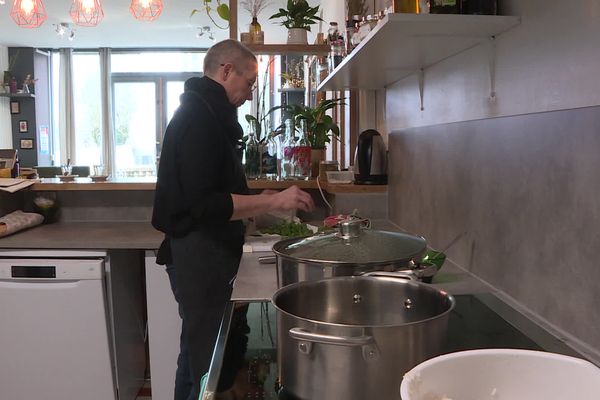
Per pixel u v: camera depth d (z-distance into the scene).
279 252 1.14
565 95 0.93
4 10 5.55
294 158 2.70
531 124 1.04
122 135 7.97
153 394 2.33
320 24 4.73
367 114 2.86
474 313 1.06
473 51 1.36
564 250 0.93
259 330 1.03
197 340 1.77
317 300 0.90
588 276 0.86
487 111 1.27
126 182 2.66
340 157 3.74
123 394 2.37
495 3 1.15
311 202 1.70
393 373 0.67
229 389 0.78
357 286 0.91
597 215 0.83
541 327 0.98
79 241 2.22
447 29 1.16
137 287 2.59
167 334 2.29
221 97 1.75
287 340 0.73
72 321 2.21
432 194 1.70
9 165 2.92
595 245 0.84
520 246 1.10
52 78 7.88
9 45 7.45
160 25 6.46
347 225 1.19
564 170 0.92
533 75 1.04
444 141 1.58
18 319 2.21
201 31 6.68
